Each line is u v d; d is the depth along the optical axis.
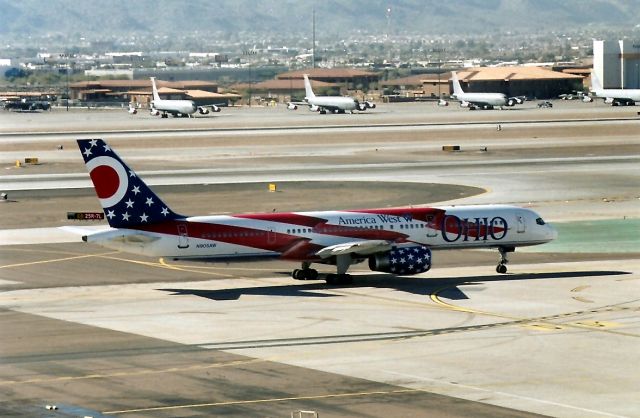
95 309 149.75
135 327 138.38
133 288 165.62
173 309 149.62
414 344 128.75
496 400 106.56
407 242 171.00
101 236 159.25
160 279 172.75
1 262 187.88
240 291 162.75
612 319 142.00
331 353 124.69
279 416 101.44
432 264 186.75
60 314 146.75
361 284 168.38
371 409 103.56
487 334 133.62
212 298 157.38
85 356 123.69
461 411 103.06
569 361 120.81
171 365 119.69
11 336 133.62
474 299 155.75
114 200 160.25
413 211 172.75
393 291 162.12
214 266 184.38
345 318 143.25
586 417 101.50
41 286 167.12
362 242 161.50
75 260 190.00
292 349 126.50
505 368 118.00
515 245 177.38
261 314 146.12
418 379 113.94
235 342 130.00
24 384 112.56
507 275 175.62
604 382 112.75
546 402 105.88
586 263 186.25
